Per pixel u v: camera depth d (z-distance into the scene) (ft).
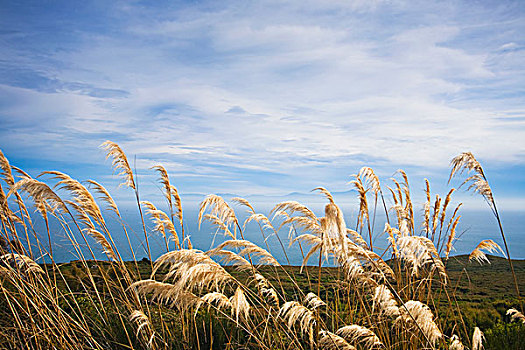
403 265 10.64
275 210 8.23
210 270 7.25
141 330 9.71
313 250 7.90
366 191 10.52
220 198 10.05
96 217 10.26
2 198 10.44
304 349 8.80
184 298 7.74
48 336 9.98
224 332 10.58
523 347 9.71
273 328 9.82
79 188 9.84
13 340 9.87
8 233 10.43
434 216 11.05
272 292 8.70
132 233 10.41
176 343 9.81
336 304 9.78
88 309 11.28
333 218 6.59
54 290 10.86
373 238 10.47
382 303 8.00
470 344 8.84
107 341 9.86
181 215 11.27
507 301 14.42
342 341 7.69
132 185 10.88
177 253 7.59
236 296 7.40
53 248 10.34
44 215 10.55
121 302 10.69
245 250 8.26
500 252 9.70
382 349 8.36
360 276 8.12
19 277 10.03
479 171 9.89
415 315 7.77
